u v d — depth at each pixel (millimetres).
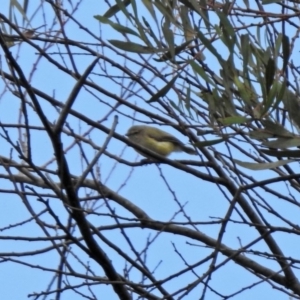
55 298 4719
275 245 5605
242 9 4926
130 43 4707
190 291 4453
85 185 6145
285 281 5602
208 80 4332
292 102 4453
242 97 4312
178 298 4430
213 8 4832
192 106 4680
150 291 4645
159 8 4672
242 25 5113
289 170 5180
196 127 4539
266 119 4344
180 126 5004
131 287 4891
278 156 4406
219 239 4555
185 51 4871
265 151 4414
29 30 5602
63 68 5402
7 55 4020
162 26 4660
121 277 4812
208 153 5812
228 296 4754
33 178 5582
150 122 5352
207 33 4820
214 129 4430
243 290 4777
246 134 4355
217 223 4586
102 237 4676
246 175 5184
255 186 4566
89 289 4906
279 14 4855
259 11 4910
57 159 4379
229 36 4352
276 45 4395
